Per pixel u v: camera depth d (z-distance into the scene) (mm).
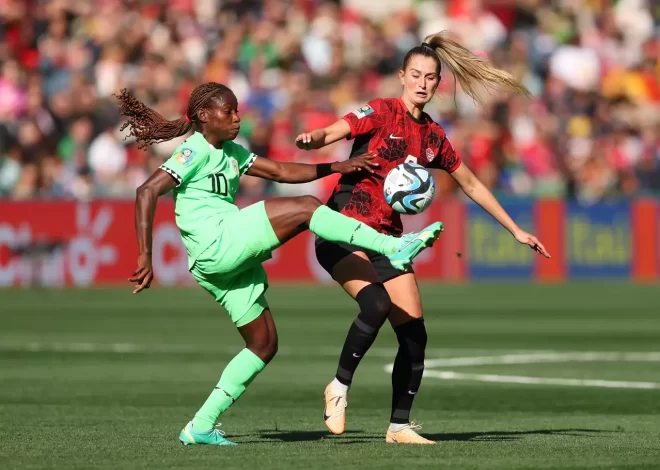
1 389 33062
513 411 29281
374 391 33438
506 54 99500
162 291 71062
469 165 86125
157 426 25516
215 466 19359
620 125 94812
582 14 106562
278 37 93312
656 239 79250
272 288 73938
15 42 88250
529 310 61125
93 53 86812
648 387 34156
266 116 86688
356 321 22344
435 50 24500
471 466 19406
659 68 103812
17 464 19656
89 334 49688
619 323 55094
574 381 35531
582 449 21750
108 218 72750
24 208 71812
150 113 23016
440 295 69375
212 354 42750
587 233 78688
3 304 62875
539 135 90688
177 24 91312
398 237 21859
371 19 105875
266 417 27891
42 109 79562
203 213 22125
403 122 23766
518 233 24375
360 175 23750
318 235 21797
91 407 29219
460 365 39781
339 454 20906
